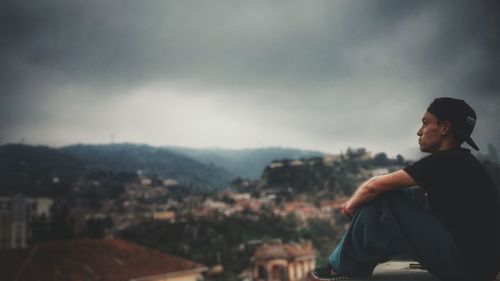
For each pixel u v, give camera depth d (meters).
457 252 1.96
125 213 146.25
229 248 80.06
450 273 2.00
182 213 138.88
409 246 2.03
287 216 116.31
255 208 150.88
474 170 2.00
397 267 2.52
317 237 96.94
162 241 88.12
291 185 189.38
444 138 2.13
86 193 156.38
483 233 1.95
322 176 179.12
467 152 2.10
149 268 31.34
